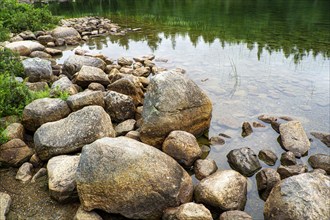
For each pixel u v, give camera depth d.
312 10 13.41
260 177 2.37
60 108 2.96
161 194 2.02
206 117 3.08
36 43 5.98
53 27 8.10
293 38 7.65
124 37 7.61
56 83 3.80
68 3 16.78
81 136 2.57
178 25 9.42
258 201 2.25
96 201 1.98
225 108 3.65
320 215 1.79
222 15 11.73
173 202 2.06
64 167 2.26
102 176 1.98
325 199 1.87
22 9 8.38
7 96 3.17
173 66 5.25
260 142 2.97
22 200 2.18
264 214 2.03
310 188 1.91
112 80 4.12
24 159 2.54
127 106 3.29
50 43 6.63
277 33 8.27
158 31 8.39
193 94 2.99
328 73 4.96
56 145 2.52
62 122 2.67
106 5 15.67
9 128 2.78
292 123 3.00
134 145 2.17
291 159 2.62
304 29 8.88
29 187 2.30
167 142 2.59
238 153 2.64
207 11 13.00
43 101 2.99
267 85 4.40
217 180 2.19
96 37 7.62
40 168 2.53
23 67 4.07
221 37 7.73
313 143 2.93
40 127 2.66
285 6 14.99
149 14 11.96
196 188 2.21
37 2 17.02
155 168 2.07
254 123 3.26
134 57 5.73
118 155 2.04
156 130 2.76
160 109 2.78
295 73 4.96
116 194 1.97
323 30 8.70
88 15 11.60
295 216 1.81
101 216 2.05
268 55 6.04
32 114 2.88
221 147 2.90
